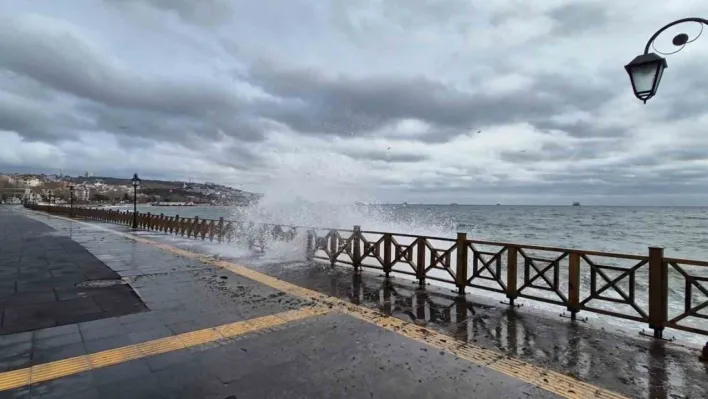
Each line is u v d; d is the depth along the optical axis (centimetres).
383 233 831
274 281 769
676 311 823
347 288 711
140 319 513
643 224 4184
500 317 538
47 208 5906
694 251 2052
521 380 345
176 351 404
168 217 2111
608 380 348
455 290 703
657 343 440
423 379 345
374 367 370
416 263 768
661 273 455
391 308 580
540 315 548
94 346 416
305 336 455
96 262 1004
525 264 595
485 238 2598
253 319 518
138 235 1886
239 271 877
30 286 712
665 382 345
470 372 361
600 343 439
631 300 485
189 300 615
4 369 357
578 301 532
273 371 357
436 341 442
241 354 398
